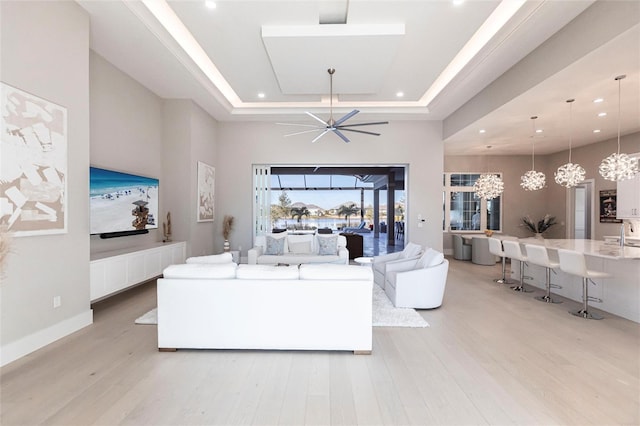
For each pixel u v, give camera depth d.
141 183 5.09
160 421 1.86
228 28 3.80
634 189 5.93
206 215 6.75
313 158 7.43
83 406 1.99
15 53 2.58
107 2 3.22
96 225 4.04
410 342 3.02
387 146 7.39
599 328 3.39
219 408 1.99
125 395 2.11
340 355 2.74
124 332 3.21
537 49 3.97
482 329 3.37
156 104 5.75
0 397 2.07
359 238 8.36
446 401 2.07
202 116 6.51
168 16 3.81
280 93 6.07
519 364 2.57
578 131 6.32
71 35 3.15
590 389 2.21
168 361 2.61
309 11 3.48
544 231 8.64
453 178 9.23
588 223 7.73
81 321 3.29
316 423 1.85
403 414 1.93
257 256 5.89
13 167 2.55
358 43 3.89
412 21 3.66
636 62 3.38
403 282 4.03
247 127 7.43
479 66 4.53
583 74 3.68
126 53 4.23
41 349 2.80
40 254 2.82
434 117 7.07
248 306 2.75
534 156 9.01
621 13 2.84
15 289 2.59
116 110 4.64
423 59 4.61
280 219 14.75
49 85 2.90
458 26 3.76
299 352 2.79
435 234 7.38
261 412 1.95
